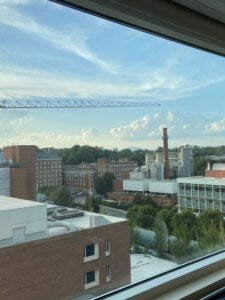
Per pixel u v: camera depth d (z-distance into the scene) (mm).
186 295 1338
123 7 1205
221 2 1381
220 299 1234
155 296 1330
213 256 1728
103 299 1229
